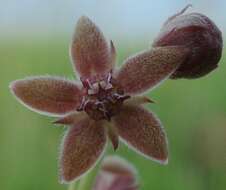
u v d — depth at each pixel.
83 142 0.07
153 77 0.07
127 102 0.07
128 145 0.07
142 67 0.07
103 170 0.08
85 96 0.07
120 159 0.08
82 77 0.07
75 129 0.07
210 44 0.07
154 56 0.07
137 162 0.11
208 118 0.12
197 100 0.12
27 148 0.12
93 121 0.07
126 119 0.07
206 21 0.07
